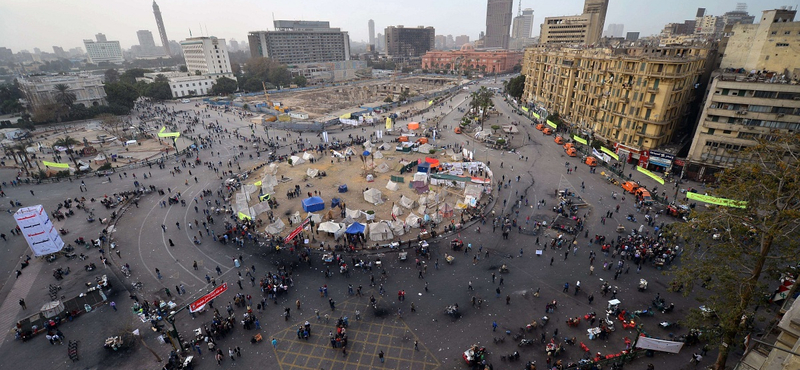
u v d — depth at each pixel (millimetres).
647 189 67750
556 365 32281
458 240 51312
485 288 43375
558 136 101312
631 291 41969
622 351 34031
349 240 52781
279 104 164000
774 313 35844
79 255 51281
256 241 54125
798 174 25172
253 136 111938
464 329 37500
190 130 121750
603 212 60250
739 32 83062
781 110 60406
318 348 35688
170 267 48375
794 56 74875
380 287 43812
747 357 23812
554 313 39281
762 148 28984
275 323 38750
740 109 64062
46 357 35125
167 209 64688
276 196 69250
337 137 113250
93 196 70750
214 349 35344
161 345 36375
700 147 69500
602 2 189250
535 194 68188
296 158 86188
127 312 40844
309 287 44125
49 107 132625
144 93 178875
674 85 73875
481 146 99375
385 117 138500
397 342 36156
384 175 79500
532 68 142625
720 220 29453
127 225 59219
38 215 47812
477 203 63594
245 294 43219
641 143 79938
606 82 88188
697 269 30266
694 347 34406
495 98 180375
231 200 67562
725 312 28812
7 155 91812
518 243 52375
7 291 44344
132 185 76125
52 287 44000
